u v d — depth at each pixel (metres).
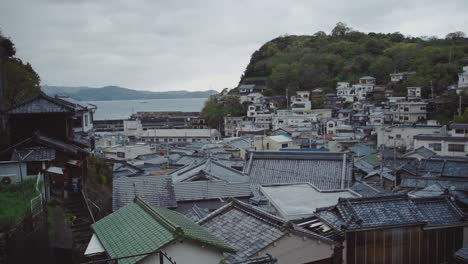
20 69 39.78
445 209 18.17
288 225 14.43
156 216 13.26
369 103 115.50
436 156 53.56
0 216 15.66
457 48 130.75
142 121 163.25
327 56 156.12
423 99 102.31
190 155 65.12
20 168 20.66
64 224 20.41
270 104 133.12
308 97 127.81
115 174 45.66
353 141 78.94
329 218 17.28
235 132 122.00
